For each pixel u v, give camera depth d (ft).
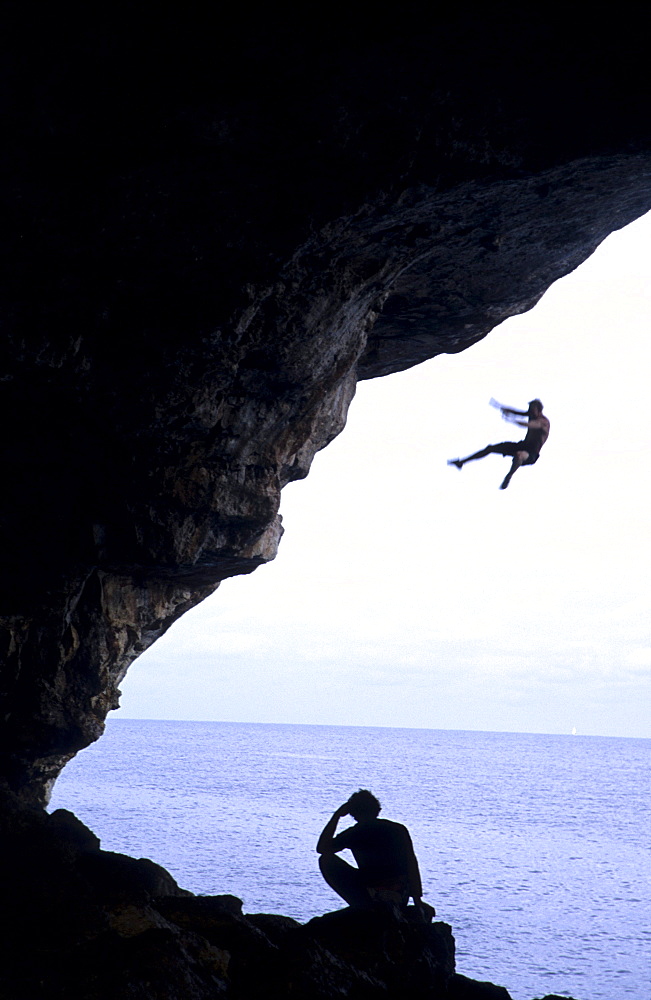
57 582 44.21
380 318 47.91
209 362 36.91
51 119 26.63
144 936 22.75
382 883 29.04
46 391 36.81
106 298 33.45
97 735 49.24
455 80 28.32
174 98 26.91
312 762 402.93
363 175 31.07
